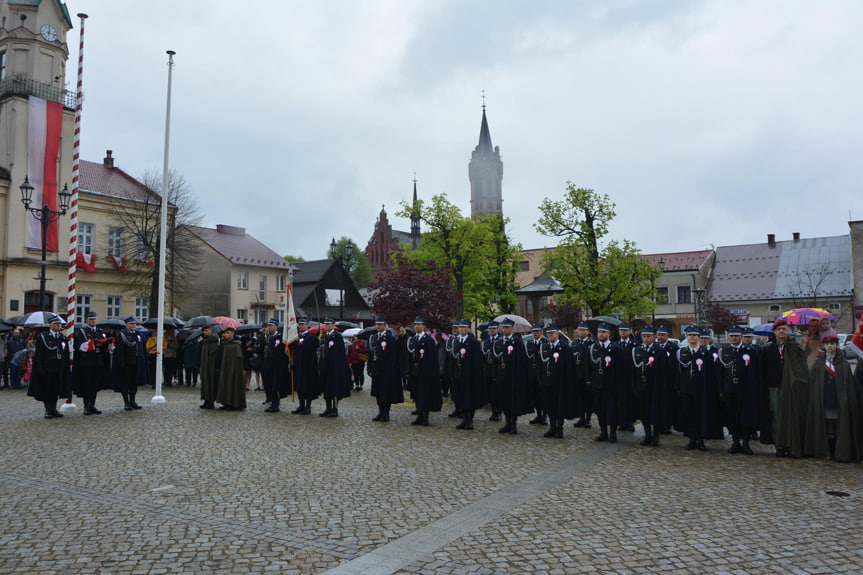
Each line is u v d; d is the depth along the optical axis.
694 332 12.19
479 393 14.20
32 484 8.59
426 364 14.57
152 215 43.44
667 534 6.63
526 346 14.05
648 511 7.49
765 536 6.59
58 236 39.28
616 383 12.66
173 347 23.89
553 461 10.52
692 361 12.00
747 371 11.53
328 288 60.59
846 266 52.59
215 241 56.03
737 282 55.88
